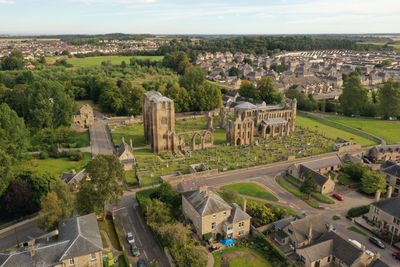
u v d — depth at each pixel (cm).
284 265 7594
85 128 18575
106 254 7700
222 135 17500
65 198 8644
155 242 8475
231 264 7631
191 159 14100
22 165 12181
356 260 7250
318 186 11206
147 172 12619
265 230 8975
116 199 9019
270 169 13188
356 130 18488
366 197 11100
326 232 8188
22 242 8362
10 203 9094
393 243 8531
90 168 8750
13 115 12481
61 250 6762
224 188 11419
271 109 18300
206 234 8438
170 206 9606
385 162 12662
